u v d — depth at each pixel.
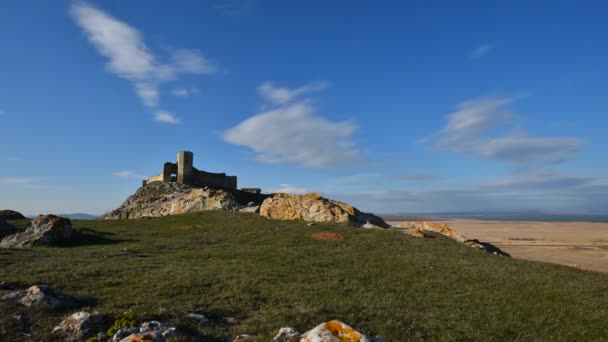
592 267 63.62
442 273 25.30
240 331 12.64
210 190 73.75
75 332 11.37
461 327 15.09
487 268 27.27
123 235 41.72
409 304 18.12
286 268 24.58
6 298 13.66
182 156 99.31
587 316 17.97
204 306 15.23
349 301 17.38
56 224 35.09
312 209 52.56
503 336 14.84
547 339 15.06
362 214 54.06
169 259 26.89
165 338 10.67
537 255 82.31
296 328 13.07
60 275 19.22
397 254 31.42
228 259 27.78
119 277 19.61
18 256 25.41
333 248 34.03
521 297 20.62
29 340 10.95
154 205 82.69
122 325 11.62
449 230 47.94
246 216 56.12
